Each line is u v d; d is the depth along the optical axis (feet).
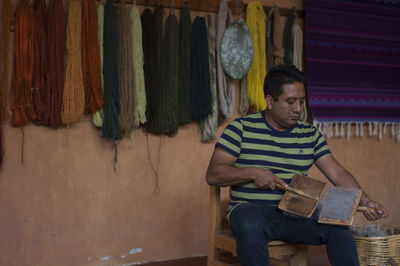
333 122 12.71
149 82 11.09
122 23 10.80
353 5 13.04
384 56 13.43
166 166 11.73
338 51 12.81
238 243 7.14
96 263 11.09
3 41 10.11
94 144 11.03
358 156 13.70
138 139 11.44
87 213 11.00
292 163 7.98
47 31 10.28
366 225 9.15
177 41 11.25
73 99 10.31
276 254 7.64
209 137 11.76
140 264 11.44
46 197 10.65
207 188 12.17
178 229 11.89
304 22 13.01
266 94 8.04
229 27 11.59
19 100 10.05
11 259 10.39
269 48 12.27
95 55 10.50
